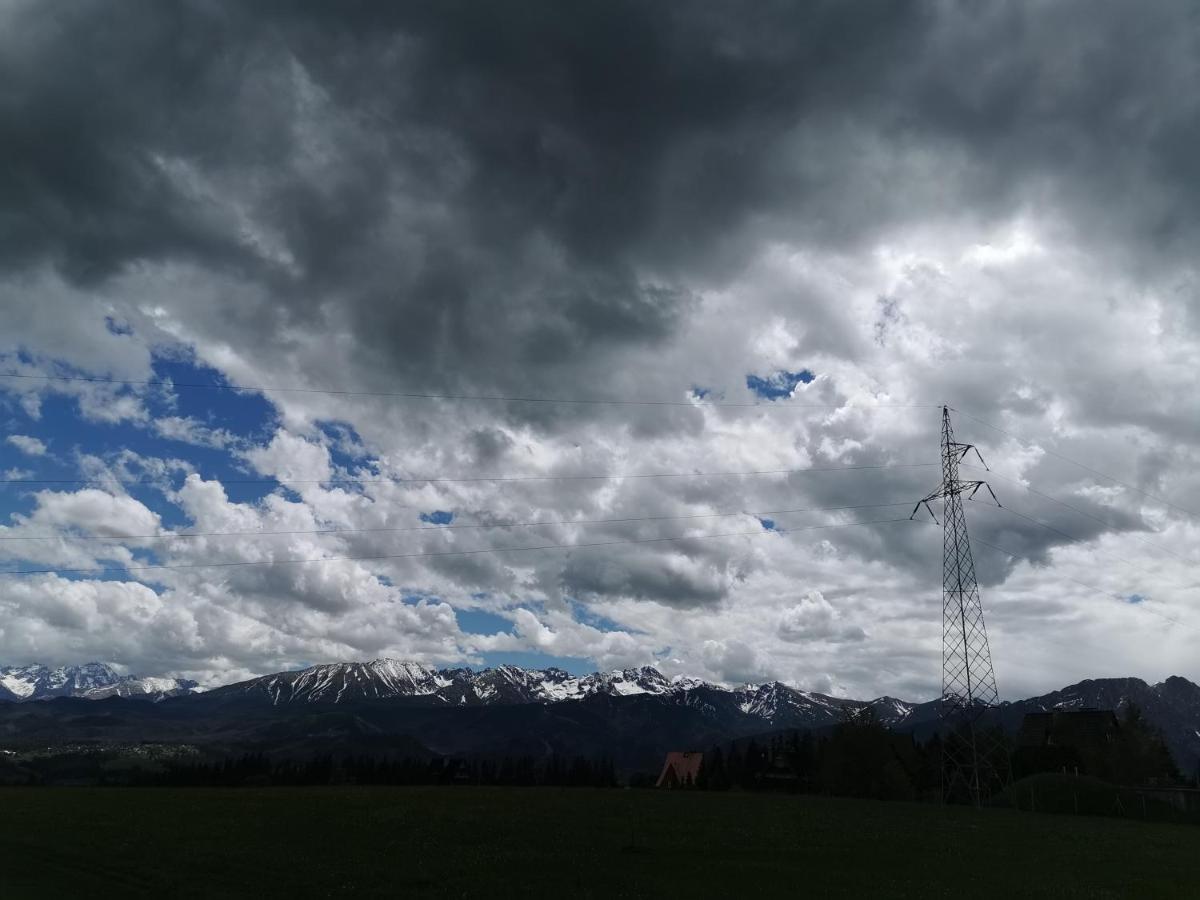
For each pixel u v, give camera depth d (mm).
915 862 51500
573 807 81188
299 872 41312
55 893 35938
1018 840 65375
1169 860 57031
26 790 98188
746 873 45344
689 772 192625
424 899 35906
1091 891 43125
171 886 37406
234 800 83250
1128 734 145625
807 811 86000
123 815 66875
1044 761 134000
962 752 122812
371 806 77625
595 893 38375
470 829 60656
